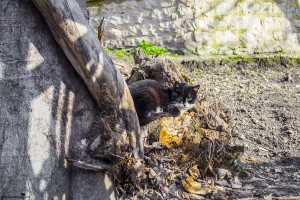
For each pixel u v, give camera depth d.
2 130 4.01
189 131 5.48
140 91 5.18
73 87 4.18
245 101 8.11
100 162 4.34
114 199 4.54
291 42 11.05
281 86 9.23
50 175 4.12
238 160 5.58
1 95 3.99
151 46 10.57
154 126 5.45
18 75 4.01
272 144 6.70
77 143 4.23
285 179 5.68
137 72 5.91
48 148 4.10
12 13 4.00
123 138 4.43
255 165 6.05
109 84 4.24
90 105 4.28
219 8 10.69
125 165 4.59
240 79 9.76
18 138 4.03
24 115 4.03
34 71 4.04
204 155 5.37
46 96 4.08
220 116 5.86
